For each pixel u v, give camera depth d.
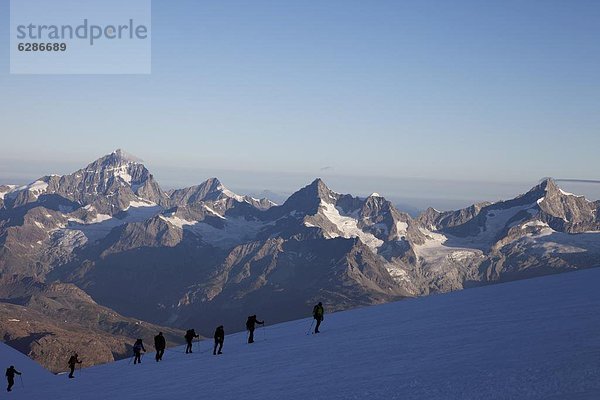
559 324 39.38
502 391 24.98
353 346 47.00
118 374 61.94
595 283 66.06
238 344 67.38
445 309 62.28
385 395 28.05
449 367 31.78
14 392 66.69
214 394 37.09
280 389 34.62
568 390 23.42
